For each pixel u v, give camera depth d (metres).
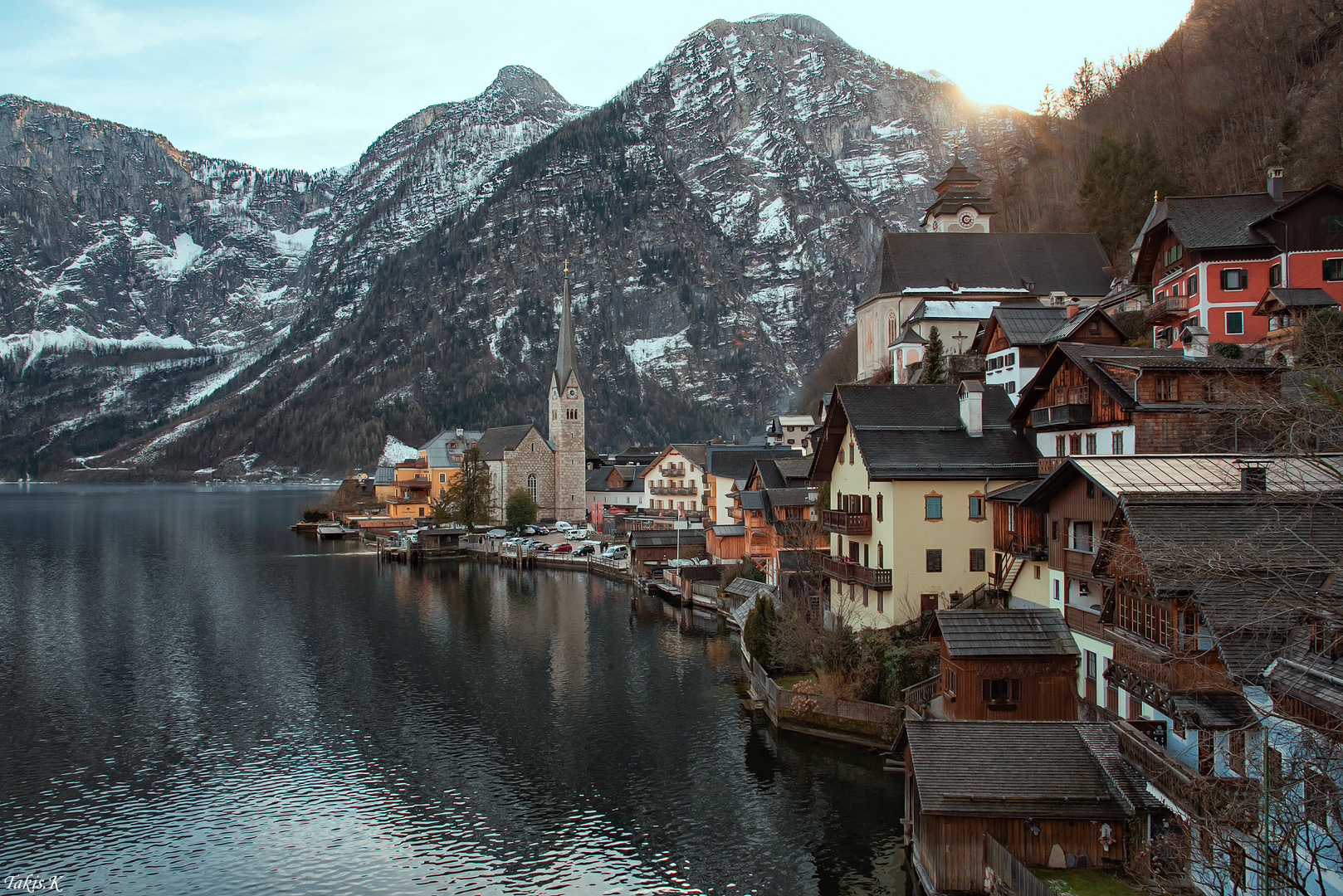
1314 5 115.69
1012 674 40.31
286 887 36.84
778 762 47.88
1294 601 23.69
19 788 46.41
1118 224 122.69
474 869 38.06
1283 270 64.88
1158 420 43.81
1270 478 32.16
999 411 58.12
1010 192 178.00
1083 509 41.06
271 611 91.38
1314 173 87.38
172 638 78.94
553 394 179.25
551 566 127.00
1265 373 43.81
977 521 53.53
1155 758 28.55
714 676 64.81
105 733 54.31
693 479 139.50
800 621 58.41
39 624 84.88
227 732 54.59
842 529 59.19
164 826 42.19
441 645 76.00
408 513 186.50
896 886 35.47
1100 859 30.59
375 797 45.16
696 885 36.44
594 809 43.44
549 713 57.44
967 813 31.09
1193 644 28.08
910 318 110.62
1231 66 128.50
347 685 64.00
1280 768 23.59
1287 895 21.72
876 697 50.16
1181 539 28.20
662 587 97.88
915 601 53.19
